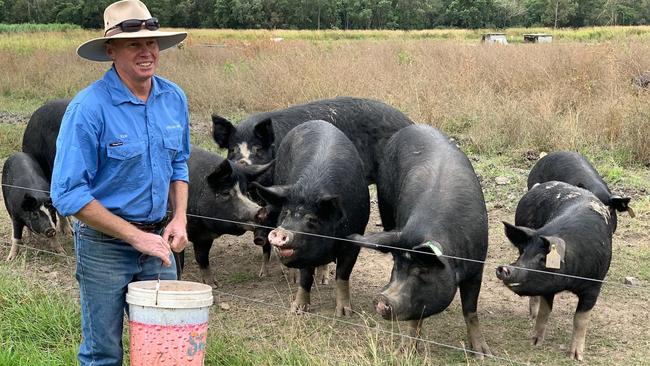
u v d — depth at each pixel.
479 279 5.45
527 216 6.32
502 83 15.16
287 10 72.44
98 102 3.83
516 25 74.75
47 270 7.40
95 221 3.79
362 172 6.63
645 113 10.77
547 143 11.02
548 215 6.04
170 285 3.94
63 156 3.78
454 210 5.35
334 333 5.83
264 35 45.91
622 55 16.05
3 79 20.08
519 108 12.00
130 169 3.93
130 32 3.80
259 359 5.11
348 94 13.82
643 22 66.62
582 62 15.59
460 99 13.24
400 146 6.53
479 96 13.15
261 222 6.44
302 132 7.00
